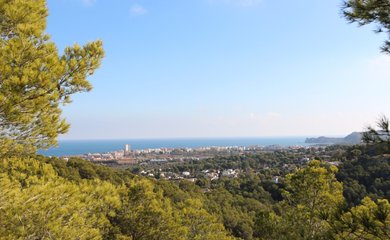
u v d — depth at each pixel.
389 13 4.70
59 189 6.55
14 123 5.39
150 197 13.60
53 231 5.93
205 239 16.23
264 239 13.02
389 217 4.24
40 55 5.43
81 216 6.83
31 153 5.90
